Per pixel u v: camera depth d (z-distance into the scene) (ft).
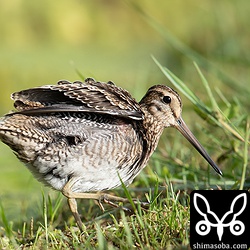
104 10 109.60
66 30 106.93
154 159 45.68
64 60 96.78
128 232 33.19
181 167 45.55
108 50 102.01
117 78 84.07
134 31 109.09
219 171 41.63
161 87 42.06
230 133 44.09
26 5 107.14
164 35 55.67
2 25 106.11
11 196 51.42
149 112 41.60
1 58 97.55
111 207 42.60
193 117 56.18
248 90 54.19
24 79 90.07
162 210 36.55
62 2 108.68
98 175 38.09
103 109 37.63
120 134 38.42
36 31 107.14
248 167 43.60
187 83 67.41
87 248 34.04
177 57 84.28
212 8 88.38
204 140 51.72
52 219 40.96
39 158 37.40
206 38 89.35
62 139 37.37
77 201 44.86
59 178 38.06
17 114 37.11
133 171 39.78
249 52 74.90
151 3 103.71
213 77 65.05
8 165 59.88
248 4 81.56
